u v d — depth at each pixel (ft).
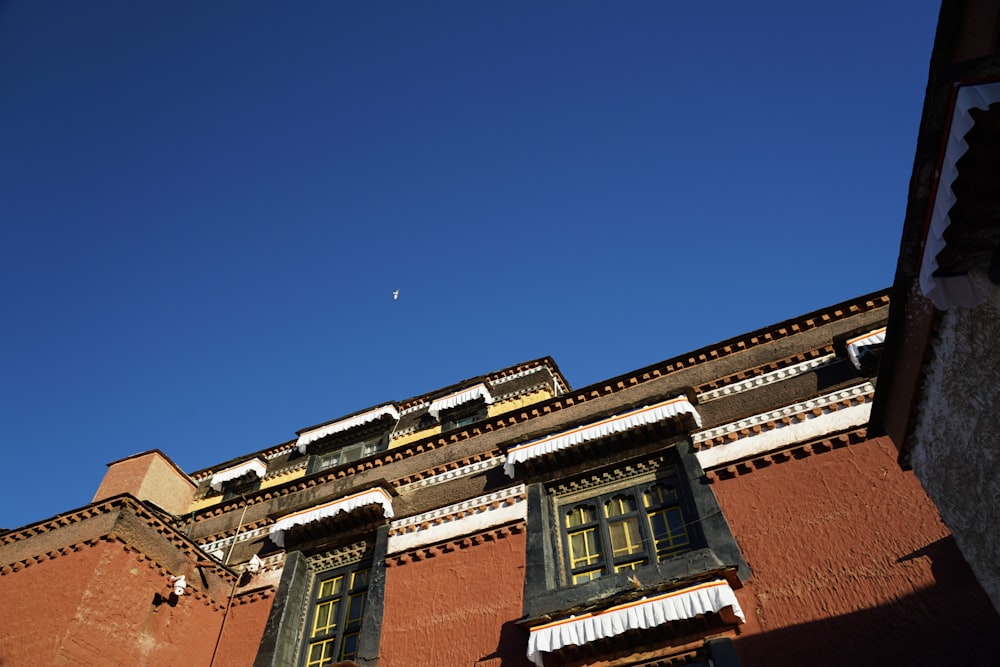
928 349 23.34
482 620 38.88
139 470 61.67
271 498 58.85
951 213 18.20
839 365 42.42
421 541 46.09
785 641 31.24
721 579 33.14
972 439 21.80
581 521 42.91
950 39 19.33
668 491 41.52
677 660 32.58
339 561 49.34
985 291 19.07
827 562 33.17
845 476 36.22
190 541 47.21
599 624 33.58
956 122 16.85
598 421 45.14
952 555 30.45
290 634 45.01
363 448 64.39
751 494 37.91
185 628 44.29
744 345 48.34
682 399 43.42
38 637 37.63
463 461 50.93
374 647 40.70
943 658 27.81
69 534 43.50
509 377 63.52
